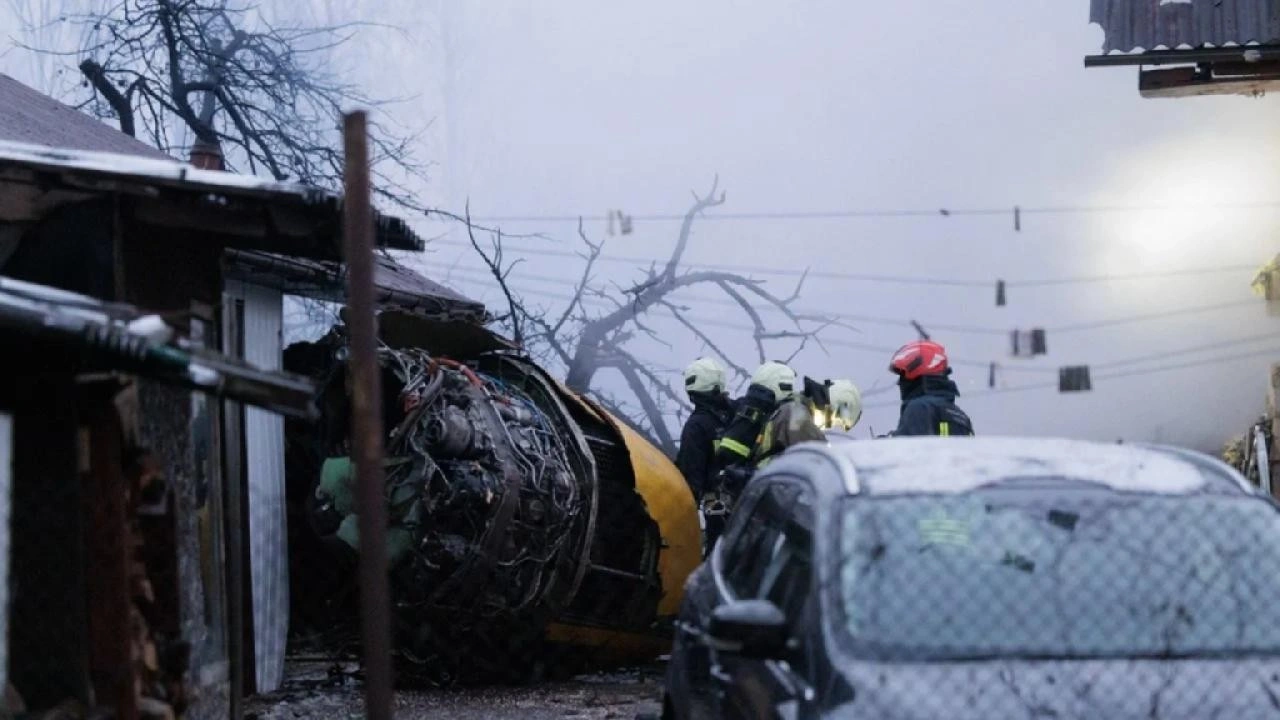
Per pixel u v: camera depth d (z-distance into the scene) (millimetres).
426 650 12328
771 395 12812
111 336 5477
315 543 13219
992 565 5598
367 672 5266
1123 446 6566
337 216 8016
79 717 6406
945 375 11047
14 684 6488
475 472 11570
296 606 13258
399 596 11820
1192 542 5734
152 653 6973
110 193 8117
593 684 13000
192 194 7930
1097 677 5164
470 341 13438
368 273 5352
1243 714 5043
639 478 13266
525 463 12125
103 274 8109
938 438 6688
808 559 5781
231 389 5688
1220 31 17766
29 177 8000
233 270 12117
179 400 8750
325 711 11297
